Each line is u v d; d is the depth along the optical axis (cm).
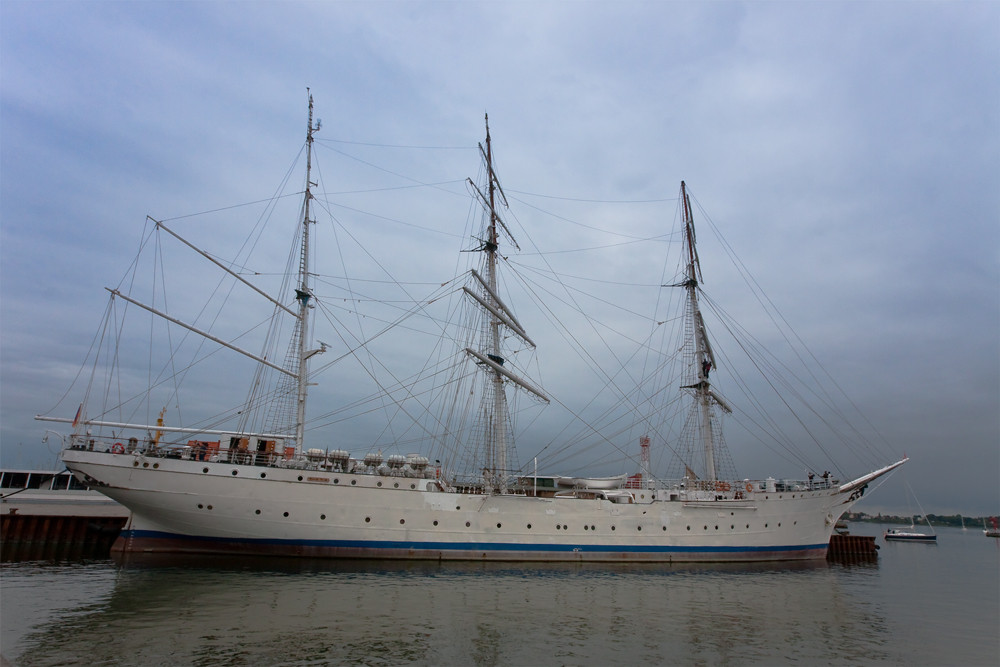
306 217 4250
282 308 4016
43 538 3725
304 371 3994
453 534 3356
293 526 3153
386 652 1708
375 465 3503
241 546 3159
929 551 7138
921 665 1853
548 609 2345
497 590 2659
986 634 2284
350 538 3212
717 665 1748
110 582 2519
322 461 3375
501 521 3450
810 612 2556
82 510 4278
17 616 1934
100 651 1619
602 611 2358
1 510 4159
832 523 4372
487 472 4053
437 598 2434
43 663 1513
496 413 4250
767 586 3178
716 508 3881
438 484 3538
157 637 1759
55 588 2378
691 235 5056
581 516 3597
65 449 3016
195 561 3033
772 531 4041
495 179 4975
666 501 3775
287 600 2277
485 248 4778
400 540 3272
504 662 1678
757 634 2123
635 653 1819
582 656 1767
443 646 1794
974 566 5134
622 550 3628
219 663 1558
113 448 3134
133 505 3091
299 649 1700
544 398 4394
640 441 4619
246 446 3291
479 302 4394
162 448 3181
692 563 3750
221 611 2077
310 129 4406
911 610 2738
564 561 3503
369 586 2602
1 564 2972
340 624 1972
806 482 4303
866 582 3603
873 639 2147
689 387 4803
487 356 4381
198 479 3067
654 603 2561
